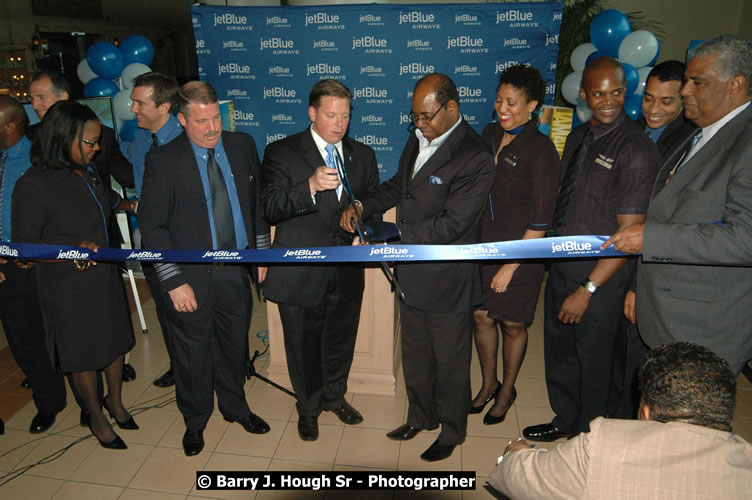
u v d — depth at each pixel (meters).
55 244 2.30
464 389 2.36
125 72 4.17
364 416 2.81
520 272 2.39
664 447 0.95
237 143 2.32
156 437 2.67
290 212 2.13
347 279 2.45
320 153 2.23
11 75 6.77
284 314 2.43
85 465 2.48
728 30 6.27
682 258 1.69
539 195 2.17
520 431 2.68
